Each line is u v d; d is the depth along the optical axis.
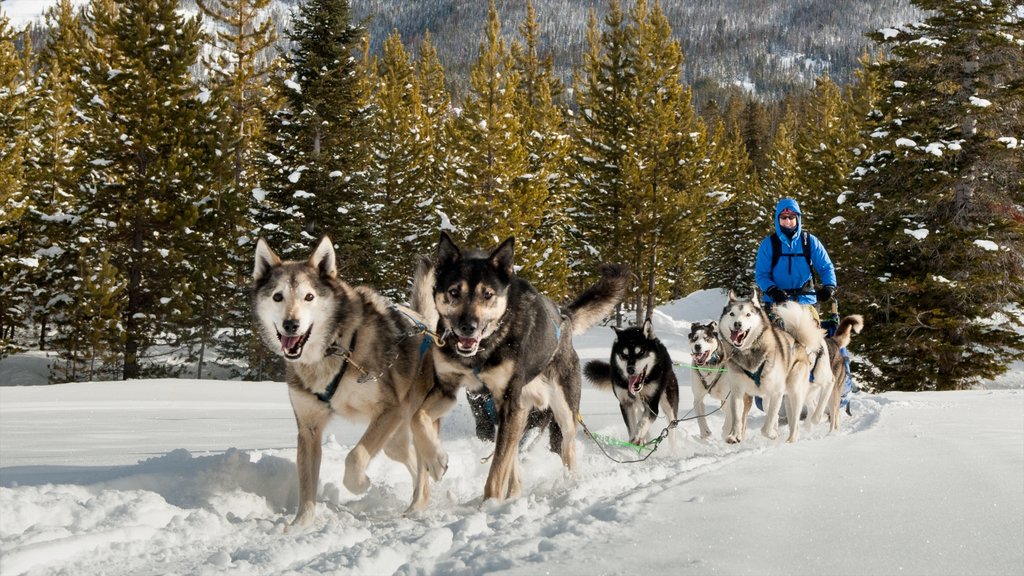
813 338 7.79
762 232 49.22
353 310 4.38
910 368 19.47
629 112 33.16
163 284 26.83
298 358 4.12
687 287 53.84
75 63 30.03
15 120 27.34
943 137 19.38
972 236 18.61
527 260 31.70
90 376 27.69
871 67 20.81
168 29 26.48
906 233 18.80
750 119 82.56
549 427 6.41
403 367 4.56
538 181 33.59
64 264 27.33
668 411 8.18
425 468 4.36
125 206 25.70
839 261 20.89
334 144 26.77
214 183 27.00
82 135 29.11
